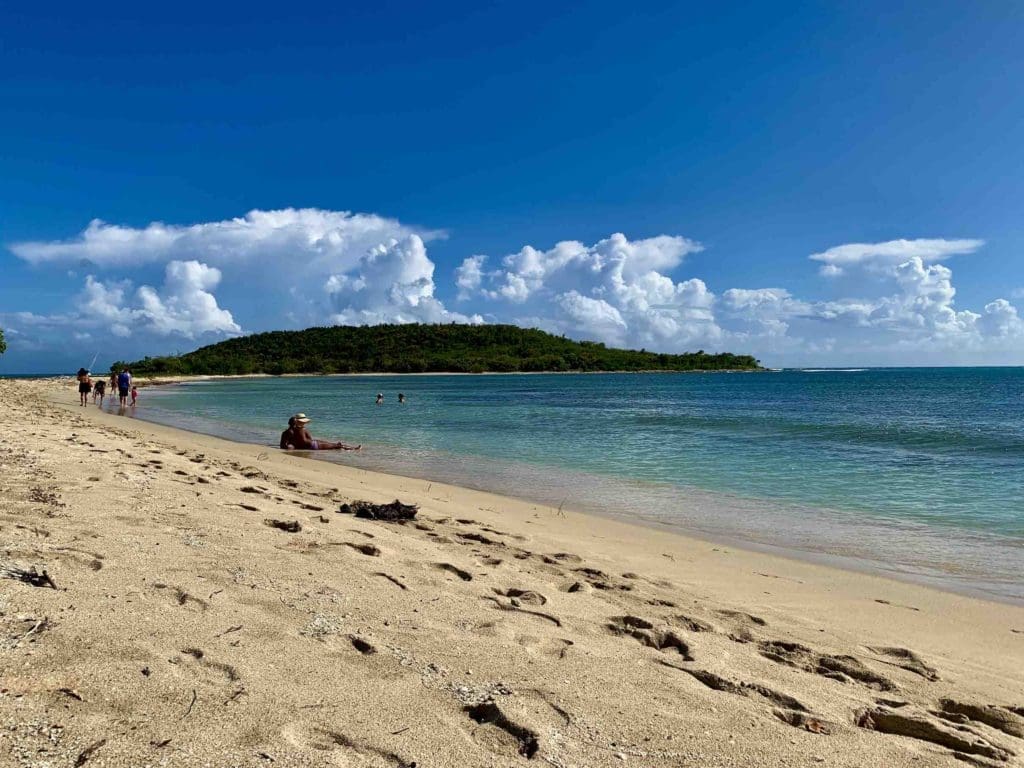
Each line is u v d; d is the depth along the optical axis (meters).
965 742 3.45
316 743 2.76
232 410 38.38
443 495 11.92
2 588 4.05
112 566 4.81
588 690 3.60
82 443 13.01
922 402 53.12
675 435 25.08
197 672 3.28
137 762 2.45
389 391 72.94
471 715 3.19
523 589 5.65
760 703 3.68
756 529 10.10
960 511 11.55
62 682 2.99
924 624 5.94
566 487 13.59
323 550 6.05
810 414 38.19
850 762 3.07
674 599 6.04
